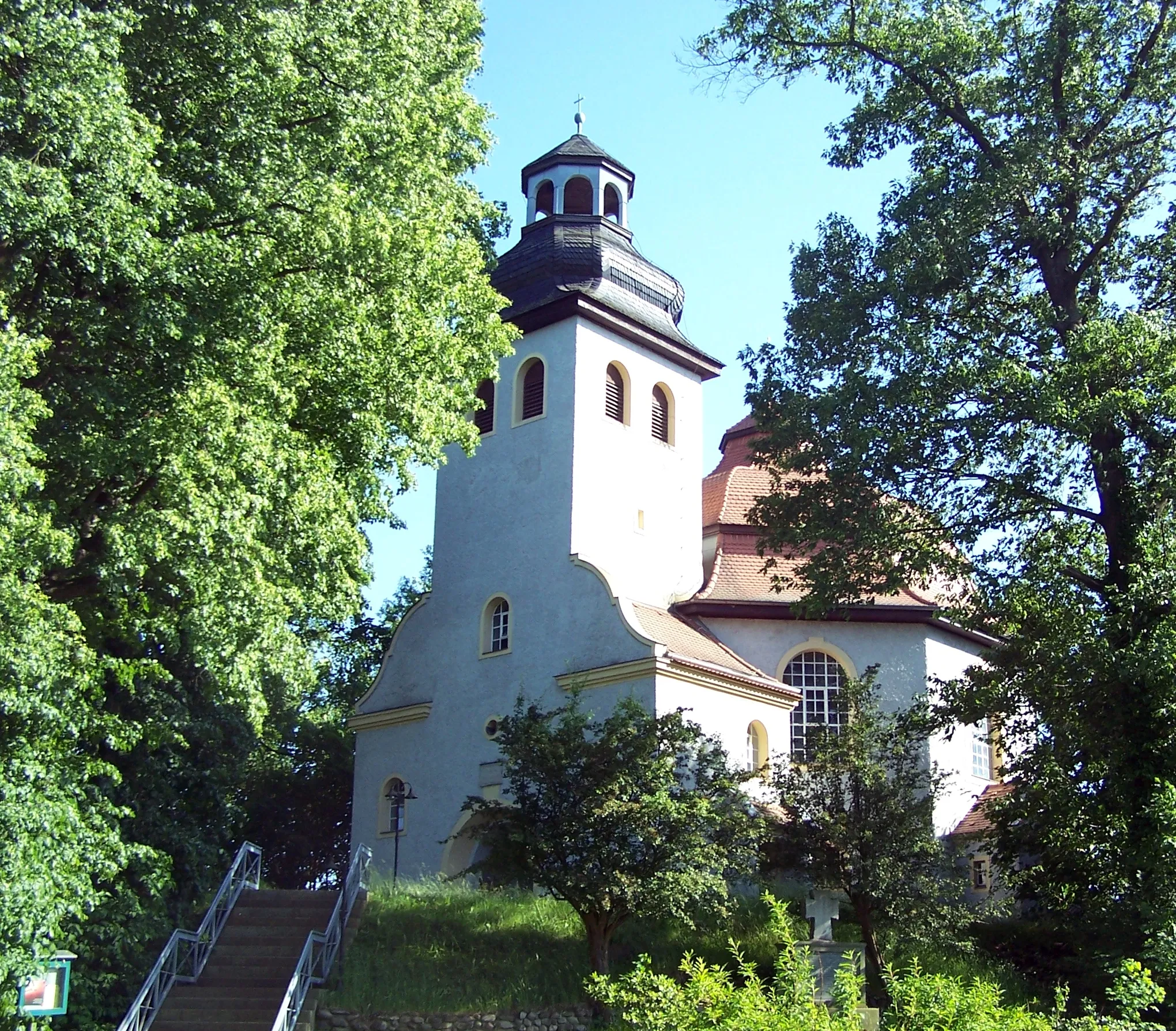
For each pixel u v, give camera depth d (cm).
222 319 1706
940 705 2497
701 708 2703
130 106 1720
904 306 2170
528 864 2034
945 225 2134
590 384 3056
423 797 2966
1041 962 2344
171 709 2194
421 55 1984
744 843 2131
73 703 1574
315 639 3284
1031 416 1955
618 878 1962
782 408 2228
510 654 2914
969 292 2206
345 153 1858
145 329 1625
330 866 3772
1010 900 2417
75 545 1527
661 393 3297
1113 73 2188
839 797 2219
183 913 2147
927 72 2247
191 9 1681
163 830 2170
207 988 1912
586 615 2788
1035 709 2152
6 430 1383
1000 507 2086
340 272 1819
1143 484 1997
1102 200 2188
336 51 1833
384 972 1995
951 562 2120
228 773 2366
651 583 3084
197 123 1812
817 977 1839
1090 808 2006
